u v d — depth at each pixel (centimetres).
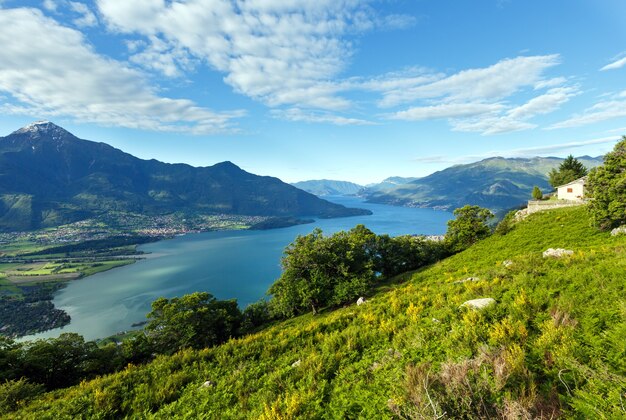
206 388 1141
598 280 1115
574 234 3089
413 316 1365
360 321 1664
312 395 860
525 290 1219
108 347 3681
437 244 5522
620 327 721
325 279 3844
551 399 559
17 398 1485
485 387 572
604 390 537
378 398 734
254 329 4581
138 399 1122
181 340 4006
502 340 821
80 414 1072
